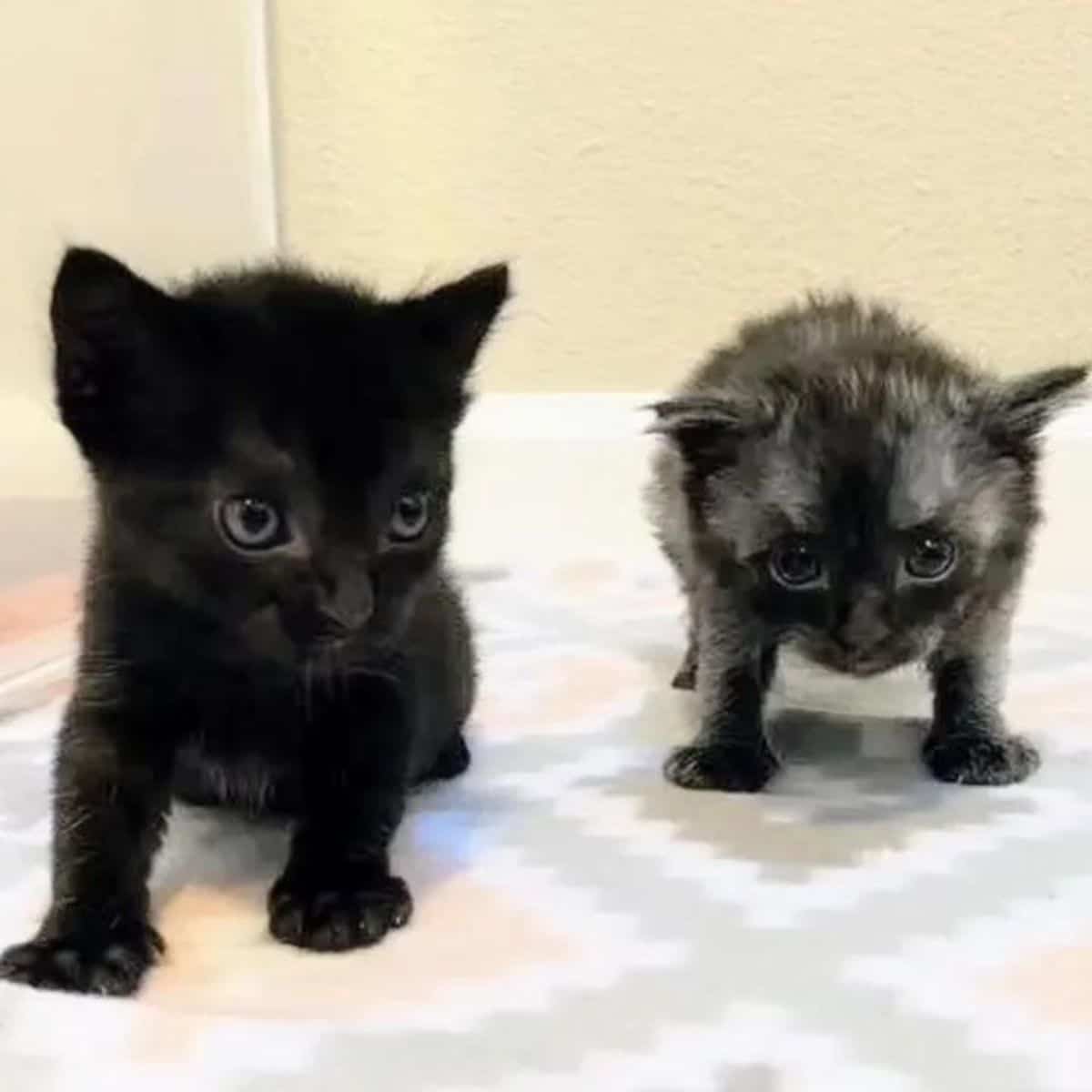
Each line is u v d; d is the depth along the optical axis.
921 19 0.70
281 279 0.44
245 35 0.70
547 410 0.74
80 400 0.42
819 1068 0.37
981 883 0.45
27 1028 0.38
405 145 0.73
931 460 0.50
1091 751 0.54
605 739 0.55
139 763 0.44
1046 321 0.71
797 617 0.50
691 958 0.42
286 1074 0.37
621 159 0.72
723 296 0.73
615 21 0.71
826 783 0.52
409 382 0.42
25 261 0.67
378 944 0.43
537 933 0.43
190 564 0.41
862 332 0.55
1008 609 0.52
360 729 0.45
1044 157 0.70
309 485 0.41
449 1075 0.37
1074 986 0.40
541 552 0.74
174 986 0.41
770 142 0.71
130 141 0.68
